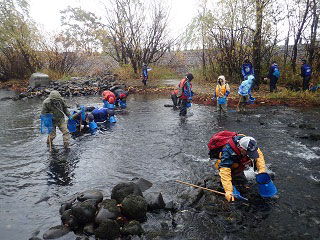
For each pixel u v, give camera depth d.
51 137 7.05
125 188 4.17
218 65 18.45
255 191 4.44
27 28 22.27
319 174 5.00
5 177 5.27
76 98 15.03
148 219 3.82
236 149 3.89
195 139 7.29
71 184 4.96
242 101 10.38
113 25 20.91
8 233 3.59
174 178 5.07
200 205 4.11
